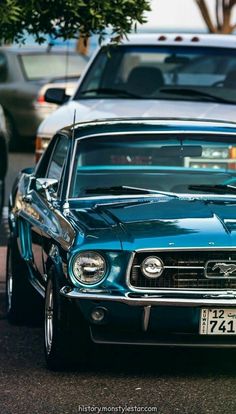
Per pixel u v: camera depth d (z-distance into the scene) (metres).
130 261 8.70
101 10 13.83
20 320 10.82
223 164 10.29
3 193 16.89
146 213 9.18
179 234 8.76
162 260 8.72
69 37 14.18
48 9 13.83
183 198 9.69
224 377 8.90
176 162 10.15
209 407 8.10
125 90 15.17
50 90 16.41
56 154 10.72
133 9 13.91
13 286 10.68
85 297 8.68
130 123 10.41
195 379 8.84
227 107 14.76
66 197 9.81
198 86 15.21
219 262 8.71
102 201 9.69
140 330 8.71
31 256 10.24
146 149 10.20
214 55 15.68
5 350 9.75
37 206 10.15
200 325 8.65
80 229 8.96
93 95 15.28
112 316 8.69
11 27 14.08
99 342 8.77
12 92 25.00
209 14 30.88
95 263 8.74
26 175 11.40
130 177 10.05
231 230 8.83
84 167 10.05
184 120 10.61
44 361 9.38
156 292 8.66
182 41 15.83
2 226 16.05
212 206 9.36
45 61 25.88
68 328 8.80
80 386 8.62
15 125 25.02
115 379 8.82
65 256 8.85
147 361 9.39
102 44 15.82
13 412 7.99
